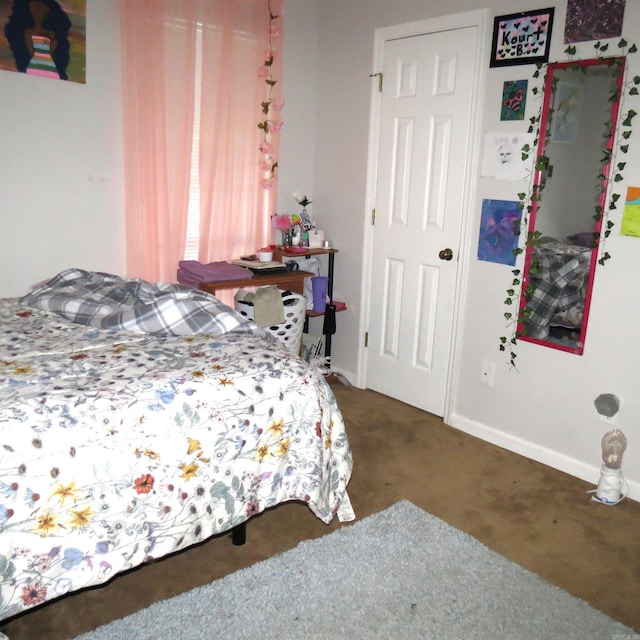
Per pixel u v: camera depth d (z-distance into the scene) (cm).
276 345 233
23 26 271
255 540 228
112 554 170
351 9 348
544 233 278
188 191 325
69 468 162
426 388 345
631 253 251
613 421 266
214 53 321
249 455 195
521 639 182
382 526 235
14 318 239
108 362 198
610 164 252
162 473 178
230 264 336
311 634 181
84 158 299
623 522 246
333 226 381
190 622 184
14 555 155
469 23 293
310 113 379
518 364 297
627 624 190
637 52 240
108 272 317
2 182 280
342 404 355
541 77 270
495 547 227
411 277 341
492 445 310
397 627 185
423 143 323
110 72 298
